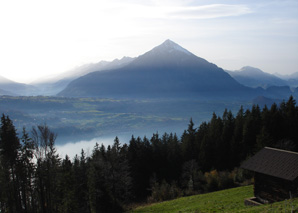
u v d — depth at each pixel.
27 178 49.44
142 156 84.00
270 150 37.47
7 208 49.94
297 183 32.00
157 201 62.91
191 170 68.38
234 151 81.69
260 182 36.50
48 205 49.44
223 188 60.44
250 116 92.81
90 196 55.00
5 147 46.38
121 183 61.47
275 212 25.61
